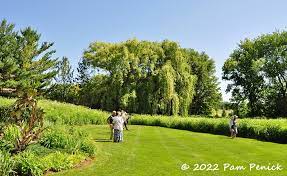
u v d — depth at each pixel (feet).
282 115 234.58
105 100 196.03
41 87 188.65
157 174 44.39
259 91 240.32
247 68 244.22
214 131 119.96
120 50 198.59
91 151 54.03
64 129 61.16
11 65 171.63
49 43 206.80
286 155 62.95
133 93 186.50
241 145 78.33
